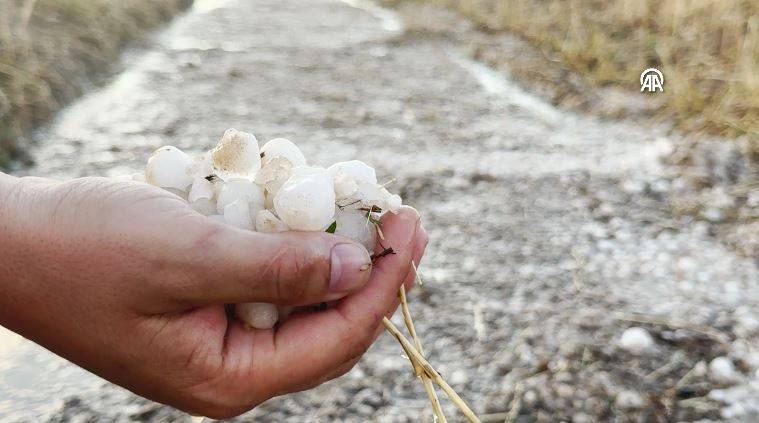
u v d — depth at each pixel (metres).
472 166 0.92
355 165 0.38
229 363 0.36
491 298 0.62
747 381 0.52
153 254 0.33
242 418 0.49
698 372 0.53
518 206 0.80
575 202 0.81
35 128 1.08
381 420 0.49
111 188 0.34
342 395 0.52
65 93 1.25
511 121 1.14
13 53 1.23
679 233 0.74
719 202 0.80
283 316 0.37
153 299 0.34
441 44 1.79
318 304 0.37
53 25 1.51
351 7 2.67
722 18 1.47
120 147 1.02
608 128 1.09
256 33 2.01
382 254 0.37
